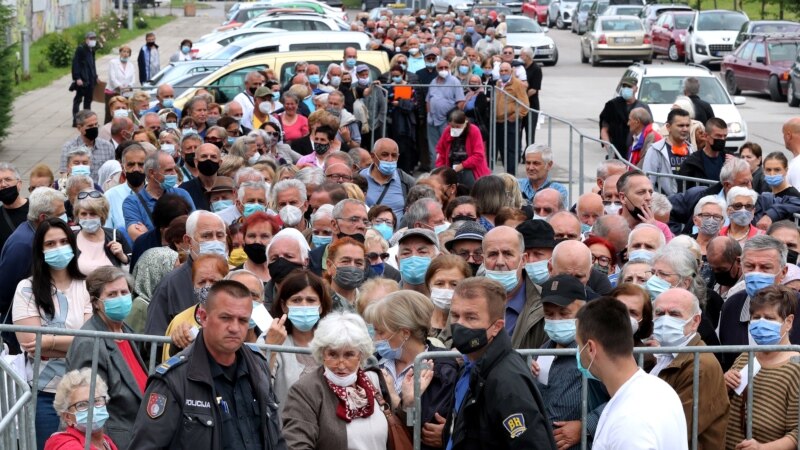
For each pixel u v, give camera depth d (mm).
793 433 12234
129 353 13484
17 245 16969
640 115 28547
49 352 14656
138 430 10141
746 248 14766
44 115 53438
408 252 15352
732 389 12625
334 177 21859
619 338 9297
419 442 11188
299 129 31078
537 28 77250
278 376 12539
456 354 11195
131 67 50656
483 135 35500
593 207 19250
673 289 12695
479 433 10180
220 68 38469
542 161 23750
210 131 25922
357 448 10922
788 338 13477
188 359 10344
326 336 10883
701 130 24875
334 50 39156
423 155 36969
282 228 17875
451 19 68688
